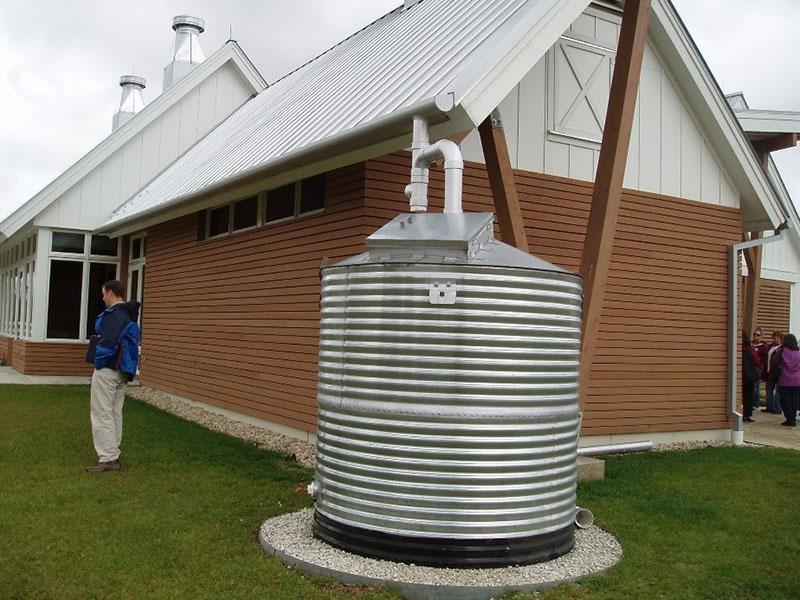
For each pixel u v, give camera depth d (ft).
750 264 43.29
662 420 33.65
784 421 43.14
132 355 23.88
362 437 15.46
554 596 14.30
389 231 16.22
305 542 16.48
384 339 15.26
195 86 58.03
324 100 31.99
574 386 16.34
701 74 34.45
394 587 14.29
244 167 31.14
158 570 15.26
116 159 54.95
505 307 15.07
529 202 30.60
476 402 14.84
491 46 22.93
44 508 19.34
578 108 32.32
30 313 55.21
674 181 34.86
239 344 36.11
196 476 23.44
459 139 24.89
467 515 14.83
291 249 31.65
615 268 32.65
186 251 43.21
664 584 15.35
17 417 33.65
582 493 23.11
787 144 44.57
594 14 33.27
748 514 21.22
